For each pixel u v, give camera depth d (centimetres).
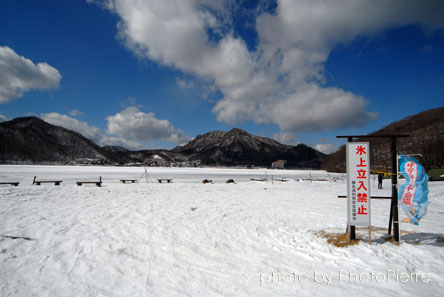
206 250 513
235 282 382
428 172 2786
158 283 380
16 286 364
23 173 4222
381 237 550
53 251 486
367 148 520
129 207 927
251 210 948
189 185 2103
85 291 358
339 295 340
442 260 425
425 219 785
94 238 561
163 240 565
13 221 655
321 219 786
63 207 873
